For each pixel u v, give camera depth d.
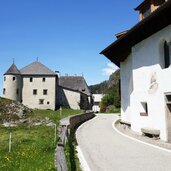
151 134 16.08
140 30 17.00
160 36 15.73
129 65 22.48
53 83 63.16
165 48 15.96
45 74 63.31
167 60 15.72
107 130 20.75
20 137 18.98
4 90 62.62
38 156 11.03
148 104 16.83
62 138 11.37
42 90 63.12
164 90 15.18
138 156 10.77
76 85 78.56
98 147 12.98
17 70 63.56
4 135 21.00
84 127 23.39
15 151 12.84
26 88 63.56
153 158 10.36
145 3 19.59
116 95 69.38
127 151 11.87
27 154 11.57
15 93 62.44
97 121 30.84
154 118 16.11
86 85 79.81
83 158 10.55
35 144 14.25
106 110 68.94
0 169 9.57
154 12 13.96
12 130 24.70
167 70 14.96
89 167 9.13
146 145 13.43
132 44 19.00
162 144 13.67
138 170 8.63
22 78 64.00
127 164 9.48
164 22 15.16
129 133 18.62
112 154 11.27
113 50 21.61
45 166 8.98
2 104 33.09
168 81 14.83
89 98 77.12
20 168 9.38
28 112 34.31
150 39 16.83
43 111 50.19
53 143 13.45
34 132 22.03
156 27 16.08
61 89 66.69
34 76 63.62
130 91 22.20
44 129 23.78
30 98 63.16
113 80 92.88
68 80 79.69
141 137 16.38
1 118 29.84
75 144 13.77
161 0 18.48
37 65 65.38
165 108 15.05
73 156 10.66
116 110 65.88
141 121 17.67
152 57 16.55
